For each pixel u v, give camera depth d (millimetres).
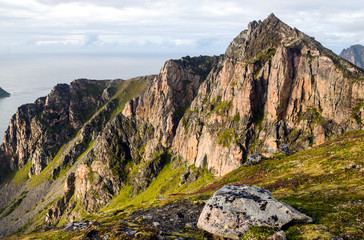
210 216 33656
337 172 52062
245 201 33031
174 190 190500
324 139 123125
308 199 40781
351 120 116188
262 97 163125
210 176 174250
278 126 144875
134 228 39719
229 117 182625
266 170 79812
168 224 46938
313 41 156375
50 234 55469
